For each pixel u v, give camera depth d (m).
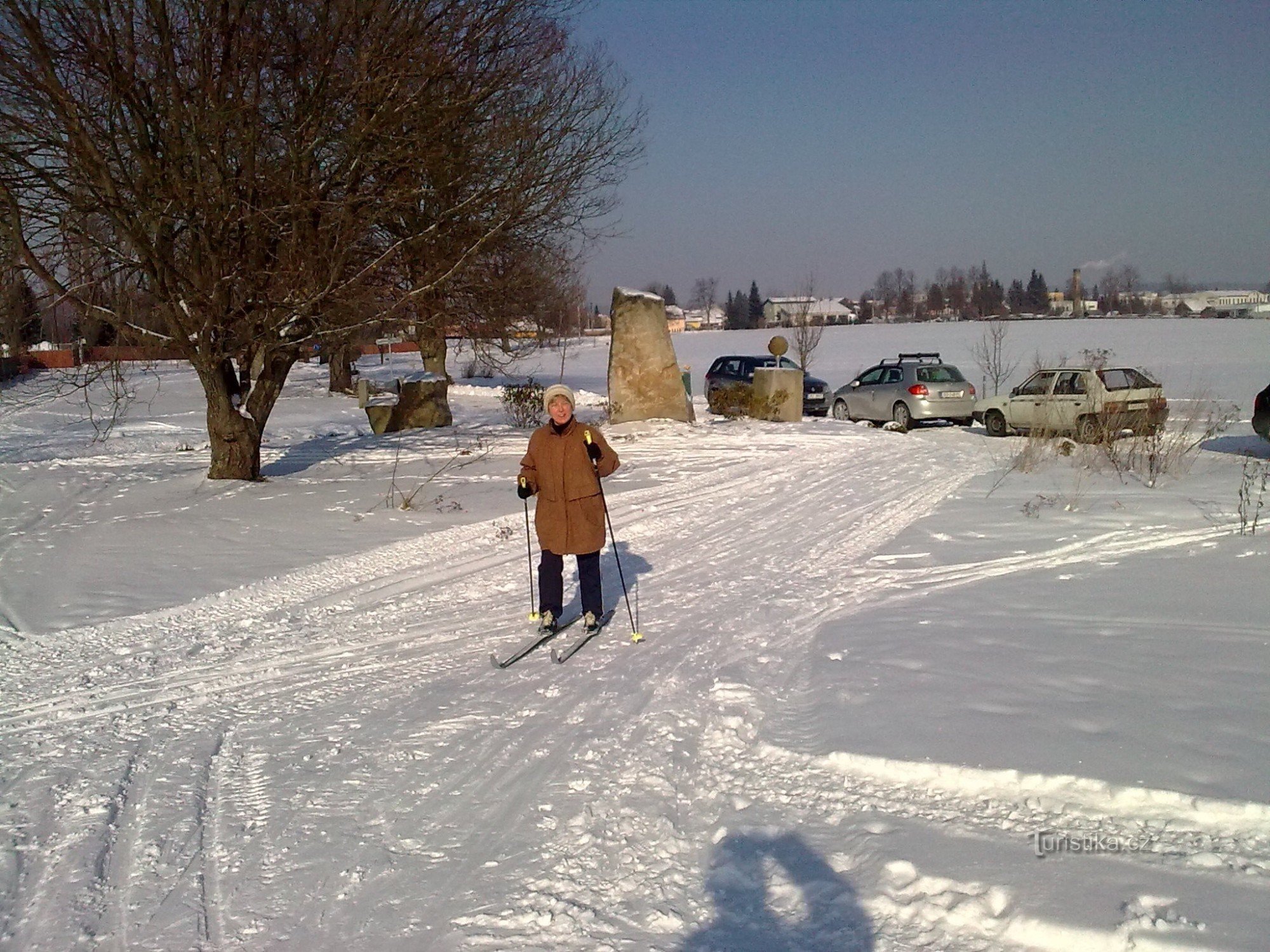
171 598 7.68
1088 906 3.05
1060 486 11.34
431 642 6.54
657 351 18.86
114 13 10.67
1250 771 3.83
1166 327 75.81
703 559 8.68
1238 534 8.25
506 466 14.41
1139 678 4.95
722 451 15.67
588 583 6.56
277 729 5.09
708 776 4.27
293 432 22.06
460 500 11.72
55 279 10.96
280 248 12.13
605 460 6.57
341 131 11.65
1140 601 6.44
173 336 12.27
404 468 14.40
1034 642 5.70
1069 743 4.19
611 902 3.34
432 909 3.35
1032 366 40.88
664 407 18.92
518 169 12.88
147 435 21.55
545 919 3.24
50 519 11.01
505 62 13.34
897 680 5.18
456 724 5.04
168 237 11.21
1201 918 2.95
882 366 22.41
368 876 3.59
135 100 10.75
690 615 6.90
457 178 12.84
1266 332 65.69
